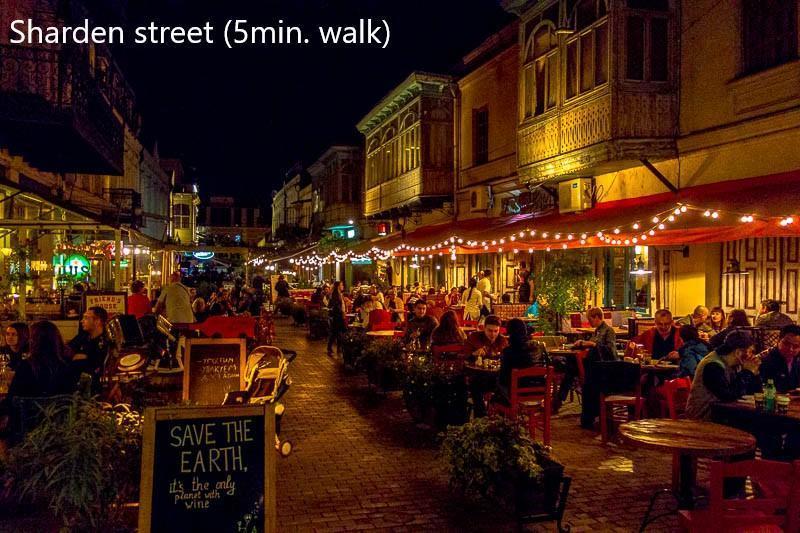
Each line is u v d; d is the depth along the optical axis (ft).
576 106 51.88
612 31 47.24
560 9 54.44
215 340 26.30
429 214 96.48
